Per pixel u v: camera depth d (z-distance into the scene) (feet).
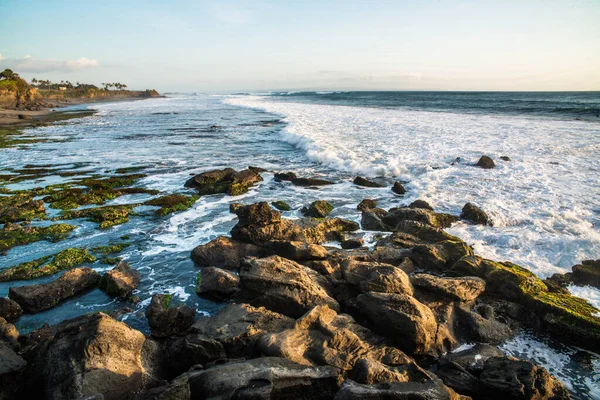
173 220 52.19
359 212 53.21
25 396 21.57
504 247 40.24
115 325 23.34
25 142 119.14
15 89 286.05
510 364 22.66
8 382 21.58
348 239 43.32
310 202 58.13
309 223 45.52
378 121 138.92
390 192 61.77
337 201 58.39
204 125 162.71
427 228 42.80
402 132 109.81
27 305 31.58
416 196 56.85
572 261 36.37
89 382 20.39
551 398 21.30
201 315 31.50
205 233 47.65
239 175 68.54
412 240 41.55
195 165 85.76
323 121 145.18
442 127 116.78
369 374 21.66
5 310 30.71
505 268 33.40
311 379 21.01
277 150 102.32
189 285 36.04
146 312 28.99
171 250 43.19
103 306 32.65
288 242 37.91
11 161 90.99
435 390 19.75
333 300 30.40
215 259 39.81
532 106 201.05
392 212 48.24
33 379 21.72
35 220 52.31
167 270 38.75
